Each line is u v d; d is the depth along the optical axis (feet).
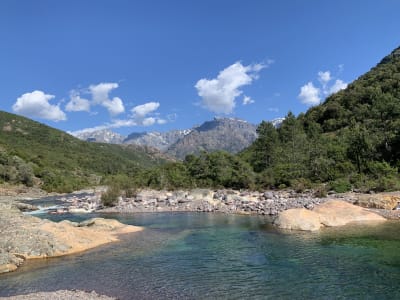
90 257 87.25
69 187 404.98
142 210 192.03
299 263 76.95
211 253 89.92
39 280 69.56
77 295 59.62
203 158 348.18
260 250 90.53
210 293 60.95
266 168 325.21
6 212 117.50
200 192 230.27
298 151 313.53
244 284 65.00
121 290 63.21
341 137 336.49
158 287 64.64
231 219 150.30
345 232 107.04
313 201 164.04
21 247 87.61
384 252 82.33
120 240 108.37
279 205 167.94
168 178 340.18
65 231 102.89
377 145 252.21
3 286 66.13
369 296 56.85
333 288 61.00
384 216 129.80
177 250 94.17
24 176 419.54
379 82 474.49
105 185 424.05
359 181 197.77
